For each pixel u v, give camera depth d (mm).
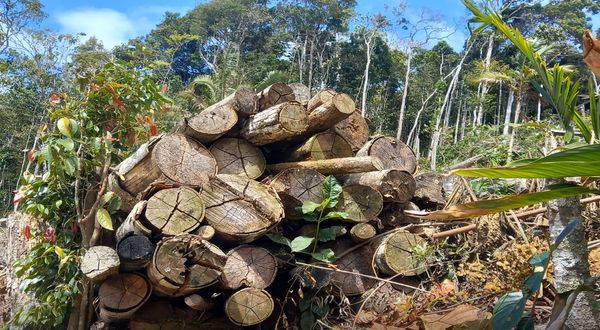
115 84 4250
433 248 3834
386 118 27375
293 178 3883
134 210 3523
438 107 23859
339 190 3873
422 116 29172
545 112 12984
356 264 3973
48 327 3967
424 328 3092
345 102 3920
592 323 2080
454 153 12523
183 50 35344
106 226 3732
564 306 1898
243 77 17656
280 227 4000
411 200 4344
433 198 4352
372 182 4016
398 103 30547
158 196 3527
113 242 4148
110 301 3543
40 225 4387
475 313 2967
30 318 3859
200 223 3590
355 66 31828
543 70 1992
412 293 3836
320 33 33250
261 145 4129
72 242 4082
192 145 3859
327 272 3912
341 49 32094
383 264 3828
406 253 3850
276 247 4039
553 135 3148
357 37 31719
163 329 3807
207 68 35938
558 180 2279
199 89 17938
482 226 3803
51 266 4004
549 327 1792
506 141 7602
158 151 3729
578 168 1414
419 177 4391
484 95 22531
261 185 3760
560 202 2199
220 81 15625
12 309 4543
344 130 4410
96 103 4379
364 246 4027
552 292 3027
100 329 3895
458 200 4266
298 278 3881
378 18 31078
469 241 3918
